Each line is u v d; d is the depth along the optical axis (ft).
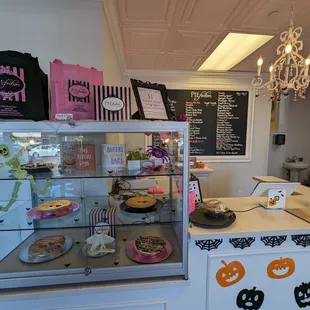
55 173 3.73
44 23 4.72
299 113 16.05
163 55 9.41
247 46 8.44
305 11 5.94
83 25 4.83
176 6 5.74
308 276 4.17
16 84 3.11
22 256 3.47
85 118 3.64
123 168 3.97
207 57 9.64
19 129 2.93
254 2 5.54
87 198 4.20
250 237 3.89
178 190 3.70
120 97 3.38
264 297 4.09
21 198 3.65
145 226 4.15
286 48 5.71
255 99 12.68
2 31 4.64
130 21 6.51
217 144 12.80
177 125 3.23
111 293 3.47
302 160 16.22
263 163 13.23
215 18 6.33
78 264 3.36
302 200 5.60
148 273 3.38
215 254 3.87
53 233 3.87
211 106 12.51
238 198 5.67
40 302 3.32
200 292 3.89
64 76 3.59
